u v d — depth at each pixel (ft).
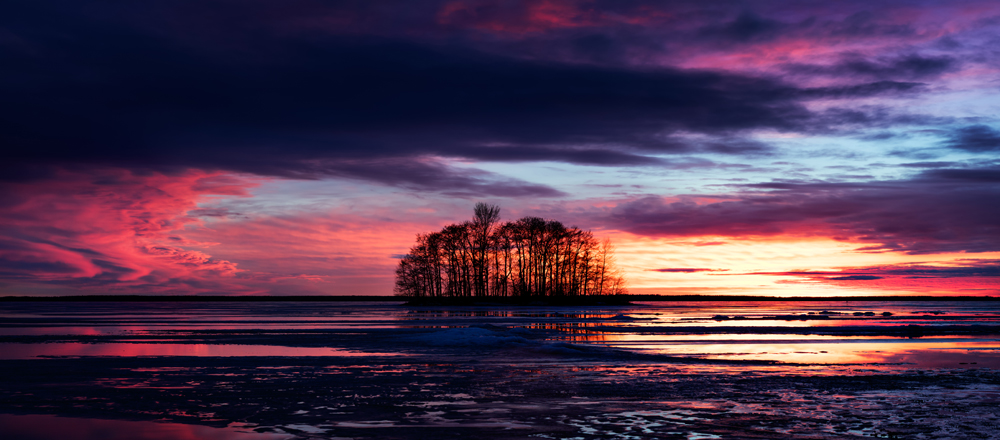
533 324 142.92
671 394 45.11
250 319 170.19
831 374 56.39
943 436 32.68
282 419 36.37
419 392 45.85
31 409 39.24
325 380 51.90
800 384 50.08
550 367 61.36
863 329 123.13
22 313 231.30
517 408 39.73
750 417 37.06
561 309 277.64
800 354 75.00
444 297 334.44
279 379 52.42
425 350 78.59
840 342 92.48
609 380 52.29
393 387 48.24
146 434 32.91
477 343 86.43
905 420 36.37
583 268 348.79
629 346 84.07
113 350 78.23
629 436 32.32
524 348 81.46
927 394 45.44
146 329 122.11
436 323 146.20
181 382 50.60
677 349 80.38
